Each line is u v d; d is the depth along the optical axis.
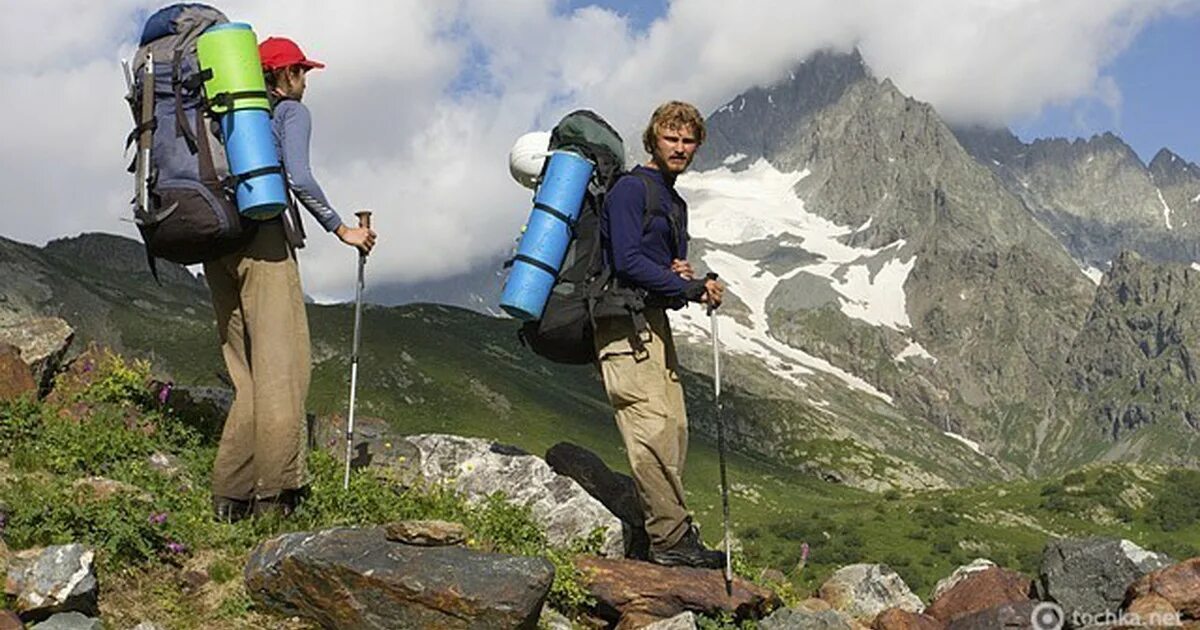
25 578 4.07
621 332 5.20
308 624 4.36
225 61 4.93
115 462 5.51
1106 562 4.64
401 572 4.27
